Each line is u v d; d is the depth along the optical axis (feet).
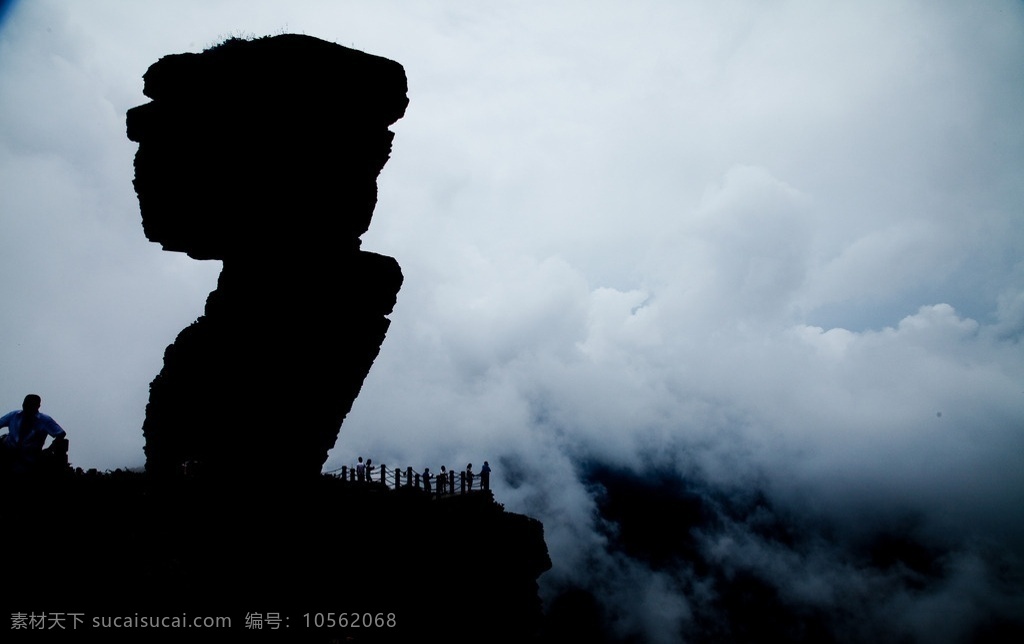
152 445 53.83
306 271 58.34
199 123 55.21
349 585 47.91
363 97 60.70
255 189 56.44
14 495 32.48
